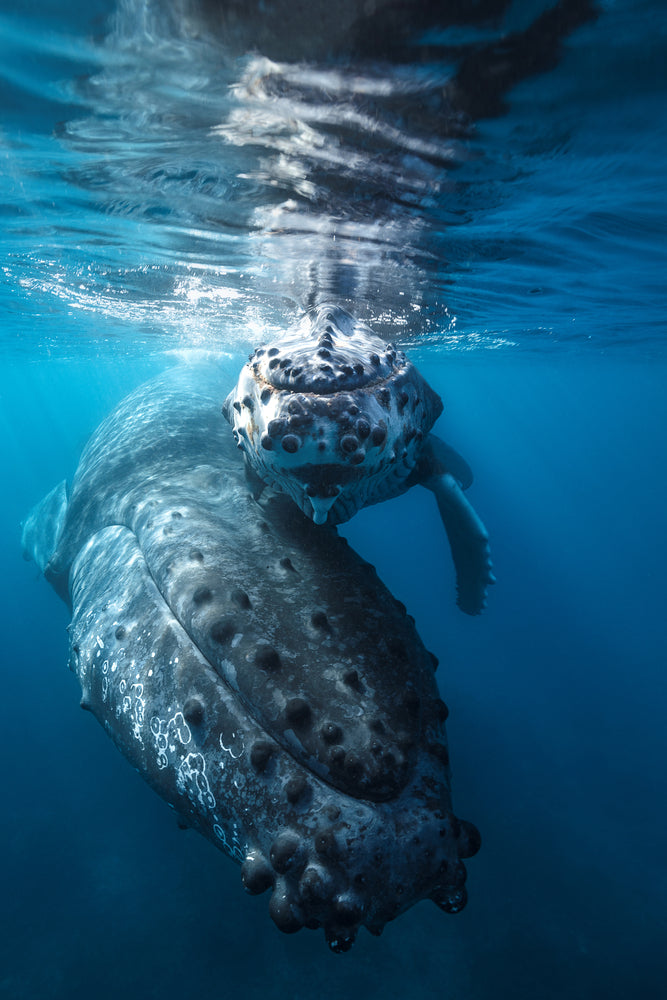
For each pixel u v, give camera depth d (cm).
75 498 542
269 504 395
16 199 652
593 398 6825
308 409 238
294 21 305
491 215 618
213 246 783
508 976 1177
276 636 275
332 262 810
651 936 1301
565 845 1577
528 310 1239
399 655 281
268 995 1092
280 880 214
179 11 308
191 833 1470
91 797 1636
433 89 367
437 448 479
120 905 1281
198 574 316
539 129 418
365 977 1138
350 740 235
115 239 798
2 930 1248
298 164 507
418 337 1453
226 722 250
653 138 434
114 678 308
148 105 419
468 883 1397
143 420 583
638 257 804
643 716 2484
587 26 300
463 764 1914
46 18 326
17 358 2639
